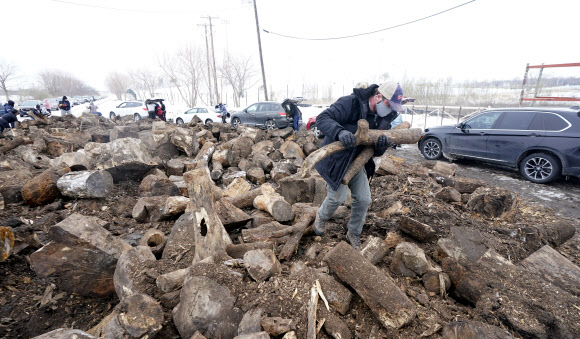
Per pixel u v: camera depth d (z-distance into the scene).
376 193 4.60
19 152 6.29
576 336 1.68
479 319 1.89
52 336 1.35
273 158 7.31
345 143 2.25
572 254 3.23
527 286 2.06
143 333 1.68
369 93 2.40
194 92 43.16
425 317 1.91
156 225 3.62
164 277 2.11
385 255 2.68
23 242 2.87
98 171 4.12
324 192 4.25
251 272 2.07
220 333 1.75
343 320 1.90
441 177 4.84
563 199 5.40
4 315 2.18
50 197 3.91
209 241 2.37
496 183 6.48
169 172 5.83
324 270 2.34
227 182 5.57
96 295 2.49
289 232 2.88
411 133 2.54
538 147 6.37
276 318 1.71
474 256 2.38
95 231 2.52
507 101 17.67
